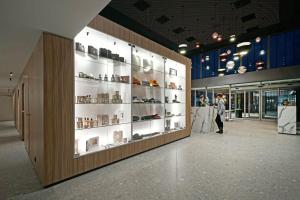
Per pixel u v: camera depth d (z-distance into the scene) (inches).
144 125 203.8
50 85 111.3
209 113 310.3
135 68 185.0
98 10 85.4
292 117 278.2
